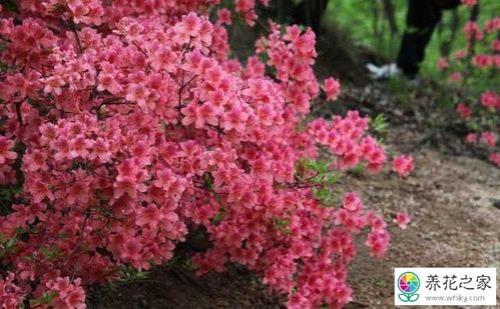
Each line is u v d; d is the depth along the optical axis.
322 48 6.80
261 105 3.16
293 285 3.47
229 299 3.71
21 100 2.97
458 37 8.67
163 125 3.18
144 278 3.38
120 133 2.82
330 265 3.54
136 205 2.90
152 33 3.07
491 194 5.25
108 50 3.00
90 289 3.49
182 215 3.41
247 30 6.26
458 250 4.41
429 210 4.89
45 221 2.97
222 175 3.07
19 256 3.00
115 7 3.48
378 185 5.16
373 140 3.59
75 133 2.72
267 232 3.50
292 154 3.54
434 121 6.39
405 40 7.05
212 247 3.83
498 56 6.01
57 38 3.11
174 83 3.02
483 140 5.91
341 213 3.54
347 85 6.71
